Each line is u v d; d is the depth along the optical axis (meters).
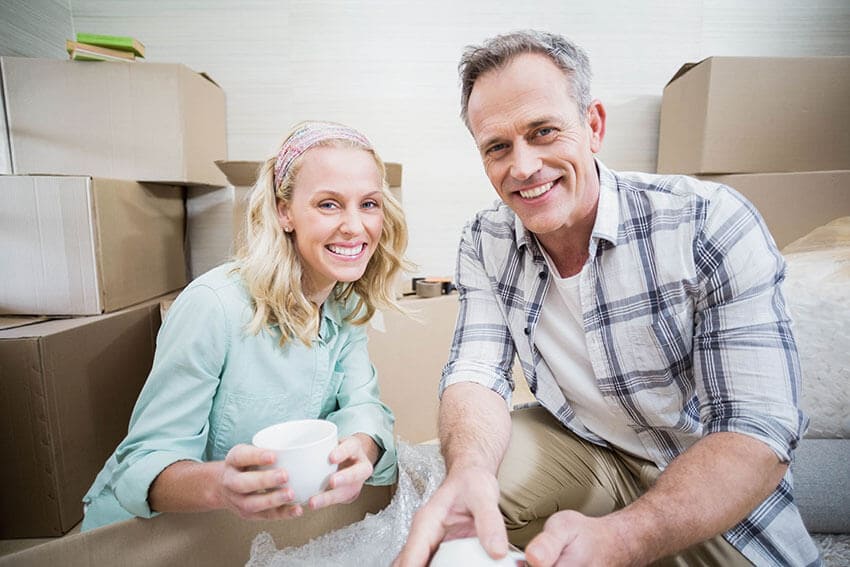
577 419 1.04
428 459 0.97
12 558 0.58
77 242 1.37
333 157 0.86
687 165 1.67
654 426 0.95
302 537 0.76
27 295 1.38
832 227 1.45
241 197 1.63
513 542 1.01
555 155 0.79
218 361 0.87
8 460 1.20
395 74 1.93
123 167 1.60
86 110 1.57
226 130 1.94
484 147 0.82
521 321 1.00
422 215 2.01
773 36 1.91
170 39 1.90
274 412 0.94
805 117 1.55
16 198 1.35
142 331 1.54
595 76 1.93
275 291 0.88
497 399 0.92
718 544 0.85
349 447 0.69
